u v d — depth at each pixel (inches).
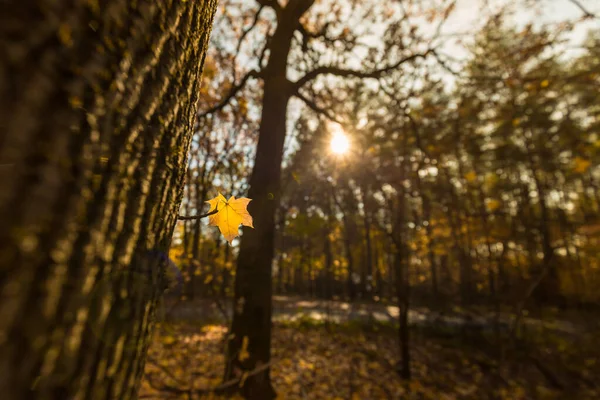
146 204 25.5
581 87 225.9
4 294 15.4
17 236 15.6
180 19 29.1
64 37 17.9
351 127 269.4
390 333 404.8
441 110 275.1
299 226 233.0
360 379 240.2
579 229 200.8
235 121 223.9
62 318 18.3
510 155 370.3
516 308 229.8
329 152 279.7
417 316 466.9
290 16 224.1
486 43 238.2
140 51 24.0
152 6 25.0
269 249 196.7
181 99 30.1
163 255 29.1
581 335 341.1
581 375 263.3
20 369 16.3
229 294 232.7
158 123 26.6
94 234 20.2
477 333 335.3
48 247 17.2
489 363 285.7
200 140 199.3
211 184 197.3
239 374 169.2
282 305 553.9
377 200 312.5
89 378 20.6
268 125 210.5
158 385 165.0
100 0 20.3
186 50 30.5
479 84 238.8
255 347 179.9
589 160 189.5
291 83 226.4
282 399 181.8
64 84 17.9
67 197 18.3
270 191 199.6
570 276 400.2
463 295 404.5
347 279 495.8
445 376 268.1
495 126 318.7
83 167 19.2
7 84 15.6
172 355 190.2
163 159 27.7
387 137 282.7
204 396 154.2
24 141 16.0
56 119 17.5
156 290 28.1
